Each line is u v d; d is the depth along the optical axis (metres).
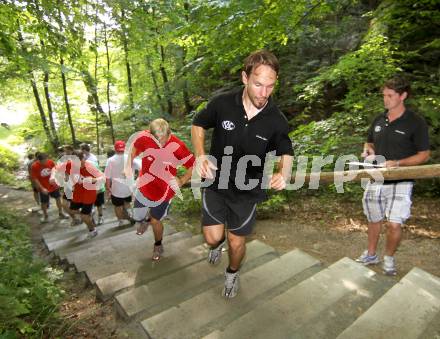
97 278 3.77
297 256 3.63
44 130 14.72
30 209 8.50
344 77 6.04
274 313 2.66
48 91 13.88
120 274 3.66
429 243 4.08
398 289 2.77
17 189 11.28
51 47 6.29
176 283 3.29
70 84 14.30
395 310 2.53
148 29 8.13
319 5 5.94
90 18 6.29
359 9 9.05
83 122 15.23
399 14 6.12
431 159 5.23
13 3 5.45
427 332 2.31
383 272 3.38
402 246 4.06
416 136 3.01
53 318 3.05
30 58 6.23
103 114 13.27
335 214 5.34
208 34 5.71
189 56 9.73
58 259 4.91
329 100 8.91
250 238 4.77
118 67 15.26
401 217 3.13
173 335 2.54
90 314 3.14
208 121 2.36
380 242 4.20
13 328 2.65
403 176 2.63
